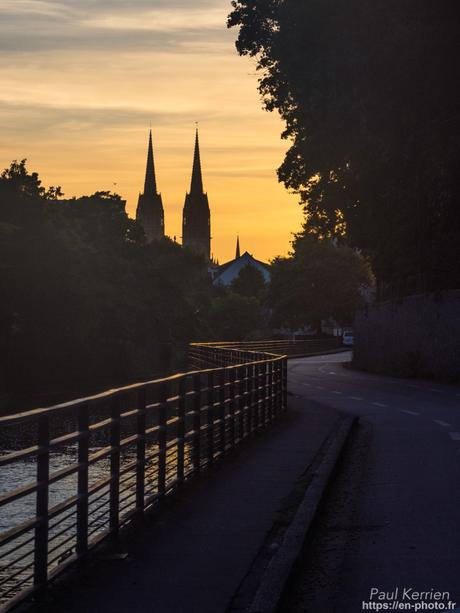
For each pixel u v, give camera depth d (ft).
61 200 364.99
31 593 24.80
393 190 160.04
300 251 456.86
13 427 24.48
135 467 36.09
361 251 201.87
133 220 378.32
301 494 41.70
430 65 125.49
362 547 32.55
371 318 209.15
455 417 84.53
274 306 464.65
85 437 29.04
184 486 44.75
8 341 277.85
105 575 27.73
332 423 78.33
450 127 132.46
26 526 24.41
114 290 315.78
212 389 52.95
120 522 33.81
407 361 171.83
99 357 309.22
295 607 25.45
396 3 129.59
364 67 128.26
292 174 170.50
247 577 27.53
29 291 277.85
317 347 354.33
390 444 63.10
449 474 48.96
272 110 161.38
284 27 143.84
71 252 291.58
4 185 290.97
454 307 151.23
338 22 135.54
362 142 142.10
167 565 28.94
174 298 367.25
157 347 353.92
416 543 33.04
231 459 55.11
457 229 167.22
